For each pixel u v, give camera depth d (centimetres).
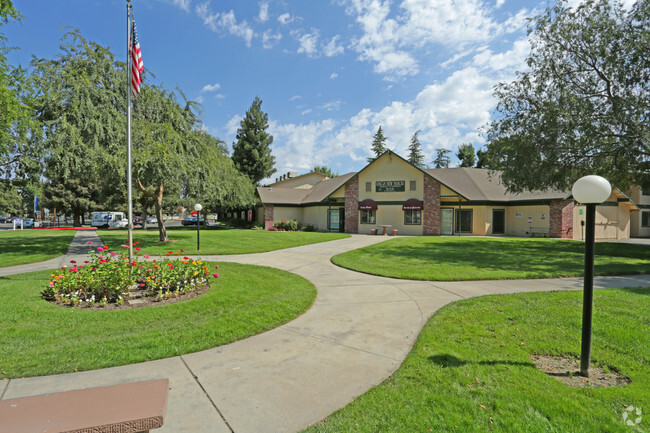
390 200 2936
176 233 2797
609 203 2584
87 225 5816
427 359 405
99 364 394
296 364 401
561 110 1487
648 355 416
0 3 1035
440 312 602
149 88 1579
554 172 1666
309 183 4625
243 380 361
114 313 591
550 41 1652
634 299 675
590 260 377
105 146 1434
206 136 1928
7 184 1492
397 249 1606
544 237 2450
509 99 1753
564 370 387
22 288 775
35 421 193
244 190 2964
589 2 1545
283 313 599
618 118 1395
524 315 576
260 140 5728
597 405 312
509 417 291
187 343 461
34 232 3138
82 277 684
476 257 1332
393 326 540
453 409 304
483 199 2711
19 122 1170
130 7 824
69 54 1432
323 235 2527
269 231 3128
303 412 302
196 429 275
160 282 748
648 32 1395
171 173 1523
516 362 398
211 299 684
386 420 289
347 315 598
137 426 198
